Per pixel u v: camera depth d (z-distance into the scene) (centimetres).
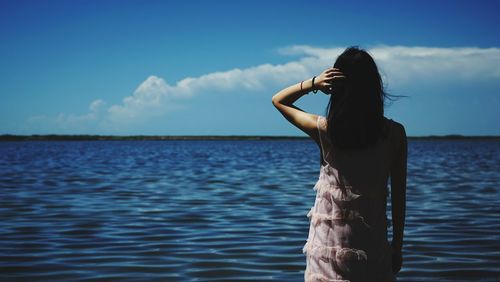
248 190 1767
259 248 796
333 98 266
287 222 1061
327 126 264
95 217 1131
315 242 268
